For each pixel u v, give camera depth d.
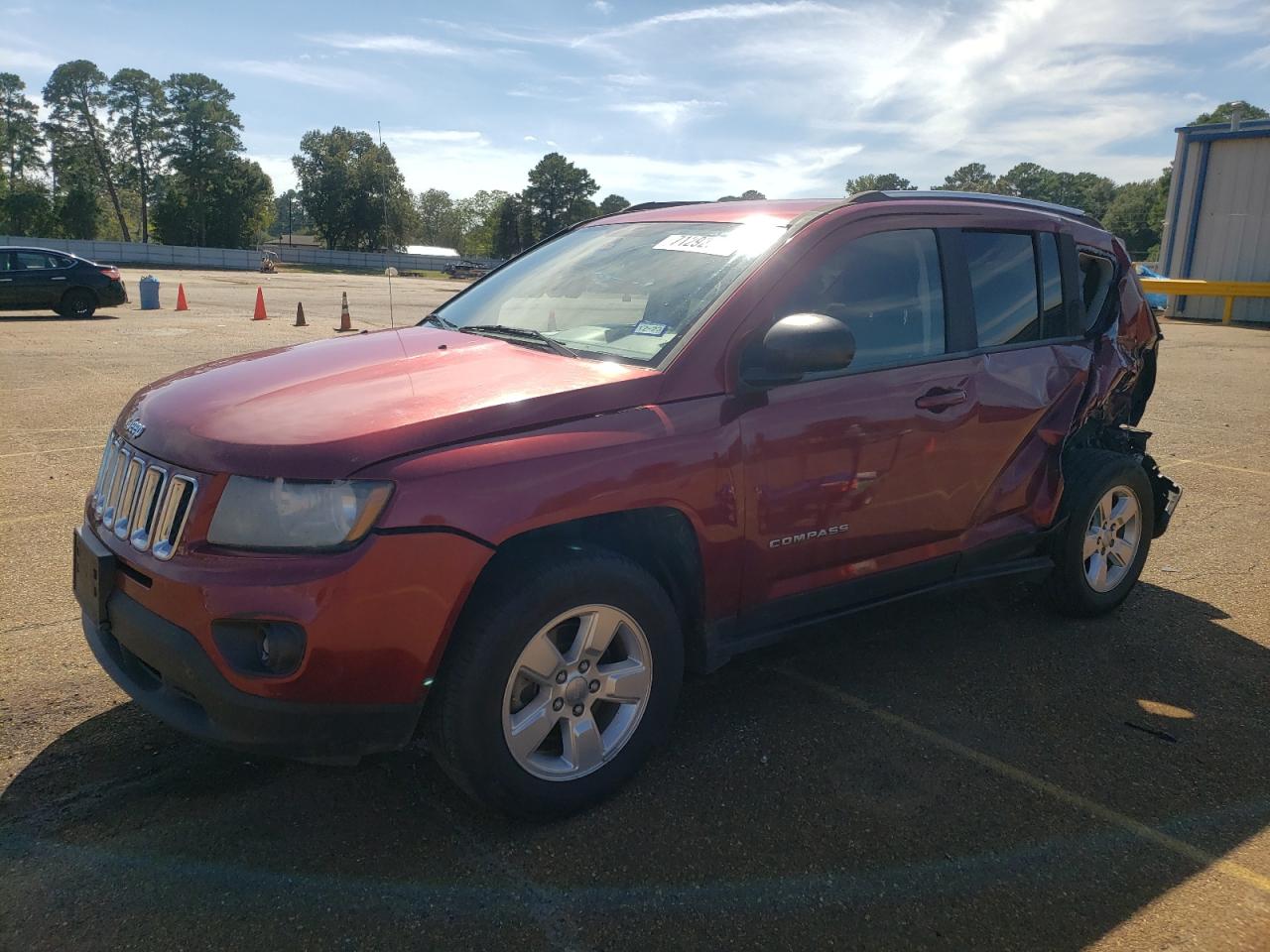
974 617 4.56
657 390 2.89
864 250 3.48
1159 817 2.93
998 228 4.01
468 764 2.59
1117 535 4.57
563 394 2.76
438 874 2.56
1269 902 2.55
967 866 2.67
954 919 2.45
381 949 2.29
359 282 48.81
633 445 2.77
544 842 2.72
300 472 2.43
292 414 2.65
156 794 2.89
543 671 2.70
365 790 2.95
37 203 96.88
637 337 3.15
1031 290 4.11
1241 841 2.82
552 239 4.45
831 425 3.22
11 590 4.39
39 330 16.75
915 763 3.21
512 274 4.18
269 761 3.10
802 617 3.41
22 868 2.54
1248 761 3.29
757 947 2.33
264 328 18.12
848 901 2.50
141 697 2.66
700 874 2.60
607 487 2.70
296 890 2.48
